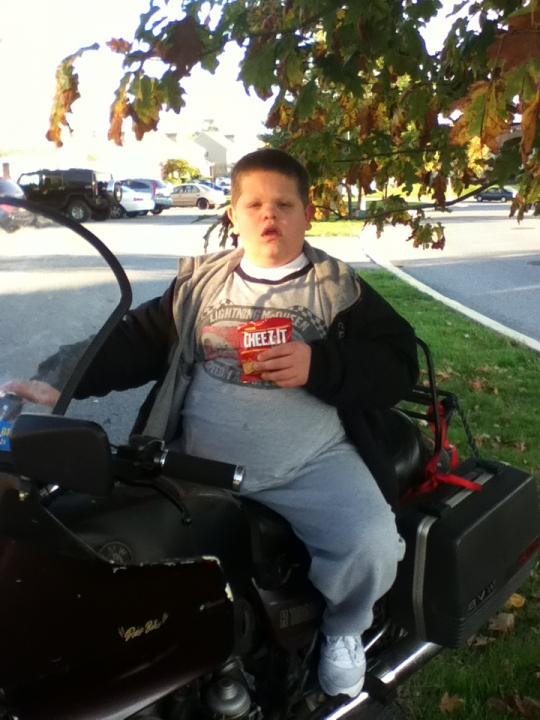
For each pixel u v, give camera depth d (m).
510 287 13.73
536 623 3.47
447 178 4.05
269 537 2.35
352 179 4.09
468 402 6.45
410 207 4.52
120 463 1.96
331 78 3.04
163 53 2.79
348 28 2.97
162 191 36.09
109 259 2.00
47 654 1.80
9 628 1.72
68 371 1.87
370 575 2.28
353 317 2.38
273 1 3.12
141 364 2.48
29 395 1.83
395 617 2.64
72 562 1.78
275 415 2.33
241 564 2.29
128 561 2.02
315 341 2.32
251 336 2.29
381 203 4.61
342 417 2.45
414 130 4.06
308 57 3.19
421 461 2.82
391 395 2.37
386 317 2.42
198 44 2.72
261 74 2.85
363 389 2.30
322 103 3.96
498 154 3.22
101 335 1.89
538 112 2.04
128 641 1.93
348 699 2.43
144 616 1.95
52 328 1.94
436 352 8.16
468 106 2.26
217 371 2.39
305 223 2.46
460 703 2.95
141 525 2.06
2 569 1.69
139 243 20.53
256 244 2.39
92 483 1.58
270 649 2.40
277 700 2.36
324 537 2.30
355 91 3.07
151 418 2.44
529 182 3.51
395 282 13.46
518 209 3.99
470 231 24.92
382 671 2.58
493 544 2.67
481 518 2.62
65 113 2.96
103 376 2.44
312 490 2.34
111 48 2.90
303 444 2.36
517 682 3.08
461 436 5.58
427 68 3.26
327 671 2.38
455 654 3.26
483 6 2.88
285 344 2.24
